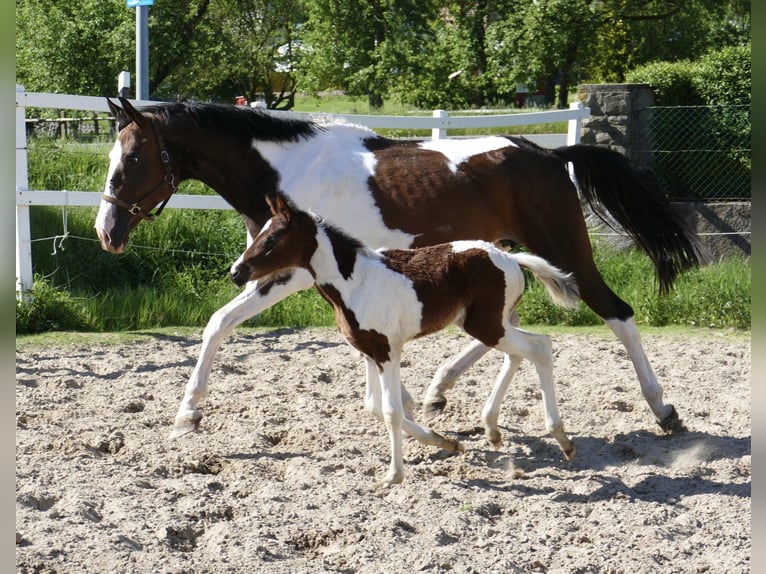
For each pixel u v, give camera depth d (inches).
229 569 139.6
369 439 212.5
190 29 978.1
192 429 204.7
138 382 254.7
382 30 1186.6
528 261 188.7
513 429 223.9
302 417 227.5
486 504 170.6
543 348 191.2
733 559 147.8
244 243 387.9
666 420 218.4
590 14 992.2
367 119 347.6
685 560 148.8
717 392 258.7
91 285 362.9
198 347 302.2
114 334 317.1
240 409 233.0
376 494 176.2
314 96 1256.8
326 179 214.8
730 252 434.3
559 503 172.6
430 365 287.9
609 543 153.7
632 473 191.3
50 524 149.3
